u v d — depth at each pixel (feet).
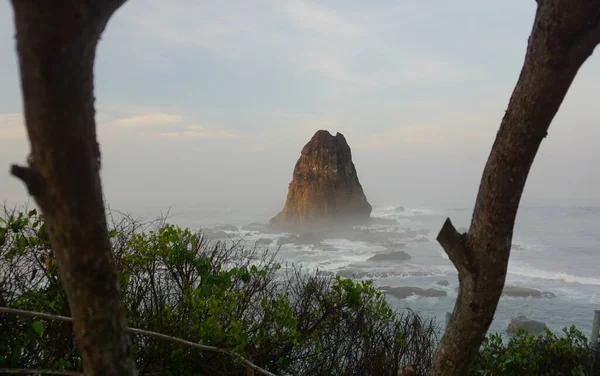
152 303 12.85
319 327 14.46
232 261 16.01
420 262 94.79
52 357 10.77
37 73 3.22
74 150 3.43
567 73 5.09
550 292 68.69
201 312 11.87
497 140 5.69
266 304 12.85
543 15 5.08
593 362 17.12
